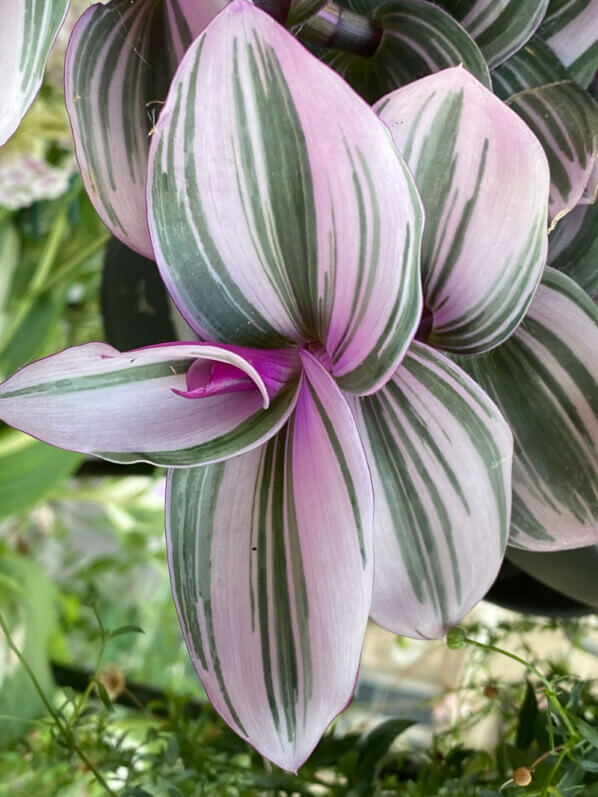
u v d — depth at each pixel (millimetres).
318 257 138
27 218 490
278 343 157
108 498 555
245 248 141
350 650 146
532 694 211
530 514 182
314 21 172
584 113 168
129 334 287
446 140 139
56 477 433
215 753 237
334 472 143
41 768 262
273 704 154
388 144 119
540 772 189
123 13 166
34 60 124
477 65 164
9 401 141
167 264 144
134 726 310
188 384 148
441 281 154
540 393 178
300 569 151
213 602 158
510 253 146
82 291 569
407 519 166
